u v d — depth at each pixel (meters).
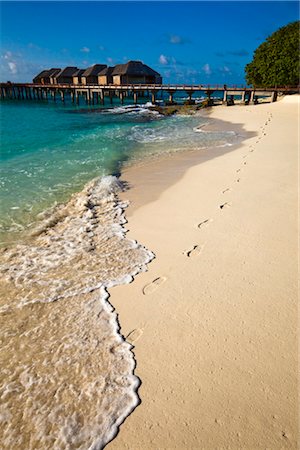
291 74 33.41
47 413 2.30
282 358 2.67
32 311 3.40
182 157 10.28
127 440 2.11
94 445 2.09
